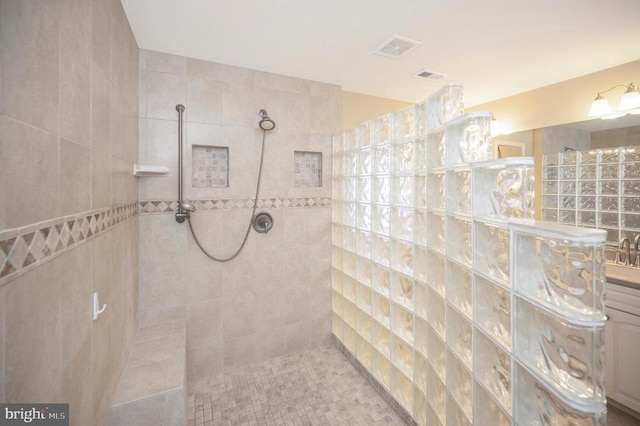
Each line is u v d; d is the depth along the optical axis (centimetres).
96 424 98
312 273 235
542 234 75
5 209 51
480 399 103
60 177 72
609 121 199
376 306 189
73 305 79
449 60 193
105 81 108
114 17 120
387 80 229
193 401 178
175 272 190
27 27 58
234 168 204
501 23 151
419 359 152
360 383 195
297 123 224
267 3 135
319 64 200
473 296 106
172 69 184
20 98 56
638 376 154
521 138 253
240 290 210
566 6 137
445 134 124
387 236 176
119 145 128
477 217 105
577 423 66
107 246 110
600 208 202
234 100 202
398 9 140
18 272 54
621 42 169
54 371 68
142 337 168
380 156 182
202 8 139
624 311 160
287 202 223
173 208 187
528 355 82
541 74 214
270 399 180
